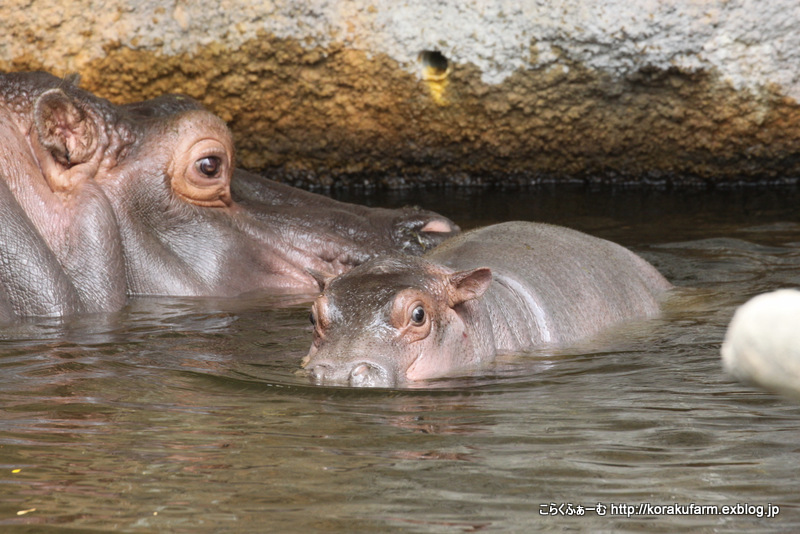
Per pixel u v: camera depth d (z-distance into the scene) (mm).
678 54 35938
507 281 20188
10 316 20562
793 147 38000
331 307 16750
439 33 36688
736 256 27547
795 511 9453
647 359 17516
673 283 24953
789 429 12492
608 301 21672
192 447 11812
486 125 38719
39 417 13234
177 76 37469
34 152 22656
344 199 38125
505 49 36656
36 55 36781
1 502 9836
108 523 9242
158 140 23984
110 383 15258
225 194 24859
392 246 25891
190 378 15664
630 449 11695
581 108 37969
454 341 17156
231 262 24203
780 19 35125
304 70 37625
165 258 23547
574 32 35906
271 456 11430
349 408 13844
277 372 16219
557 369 16844
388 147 39969
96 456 11430
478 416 13398
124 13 36625
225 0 36406
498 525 9172
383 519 9320
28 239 21250
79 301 21531
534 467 10992
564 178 41000
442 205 36375
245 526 9141
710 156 38688
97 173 23312
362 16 36562
